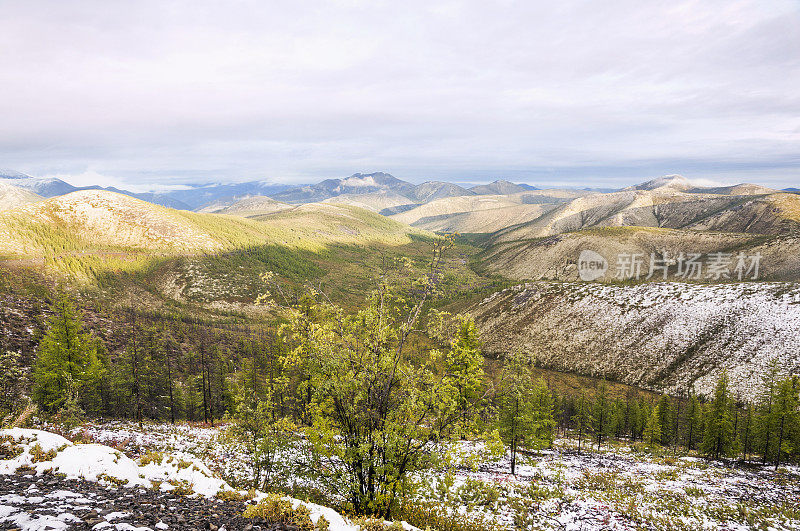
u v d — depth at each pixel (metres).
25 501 9.00
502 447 16.16
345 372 16.52
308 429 16.48
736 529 20.44
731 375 110.62
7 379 60.19
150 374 64.19
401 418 16.52
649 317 145.62
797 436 46.28
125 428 34.28
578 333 154.00
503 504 23.45
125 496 10.69
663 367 125.69
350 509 14.97
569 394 114.69
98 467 12.29
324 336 16.58
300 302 17.66
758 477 36.69
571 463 42.38
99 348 66.19
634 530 19.88
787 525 21.14
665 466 42.31
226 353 127.19
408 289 17.66
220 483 13.48
